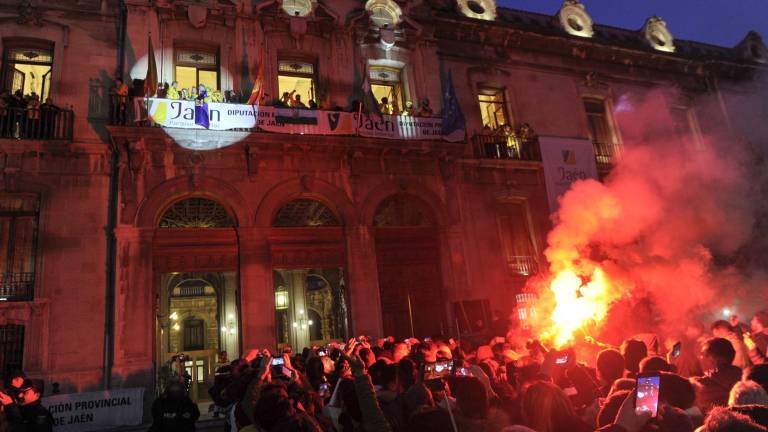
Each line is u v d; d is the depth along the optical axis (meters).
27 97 13.98
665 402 4.00
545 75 20.53
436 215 16.84
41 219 13.32
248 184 15.04
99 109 14.55
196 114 14.31
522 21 21.42
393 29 18.22
